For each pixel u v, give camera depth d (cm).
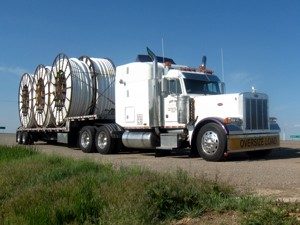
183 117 1532
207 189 680
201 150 1435
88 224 612
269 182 854
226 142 1385
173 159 1494
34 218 639
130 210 607
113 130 1795
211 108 1484
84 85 2083
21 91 2728
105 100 2102
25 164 1133
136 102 1716
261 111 1495
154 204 626
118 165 1076
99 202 669
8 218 657
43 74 2405
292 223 521
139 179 739
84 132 1948
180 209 630
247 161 1382
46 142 2741
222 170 1094
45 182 897
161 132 1652
